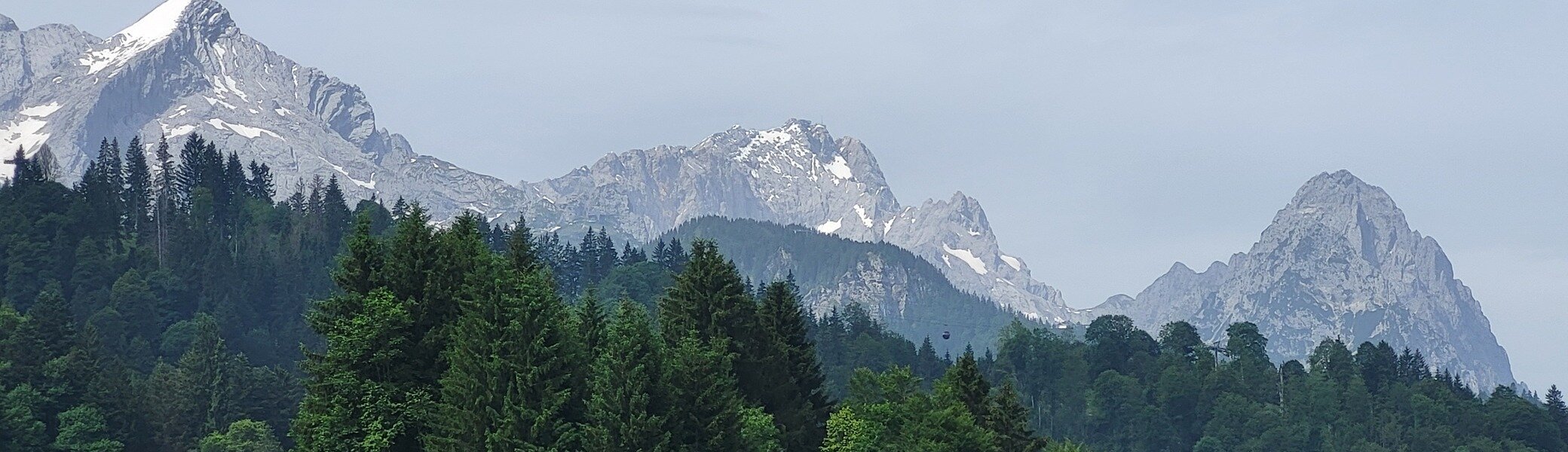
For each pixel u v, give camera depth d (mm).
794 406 137875
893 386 144625
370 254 115000
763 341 137250
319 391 110250
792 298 148375
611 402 110062
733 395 117562
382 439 106250
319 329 112562
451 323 111625
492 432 107000
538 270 126500
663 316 138375
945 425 133000
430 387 110875
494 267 119500
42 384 195750
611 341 117000
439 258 114312
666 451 110562
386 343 109312
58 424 192125
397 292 112750
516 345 109688
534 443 106750
